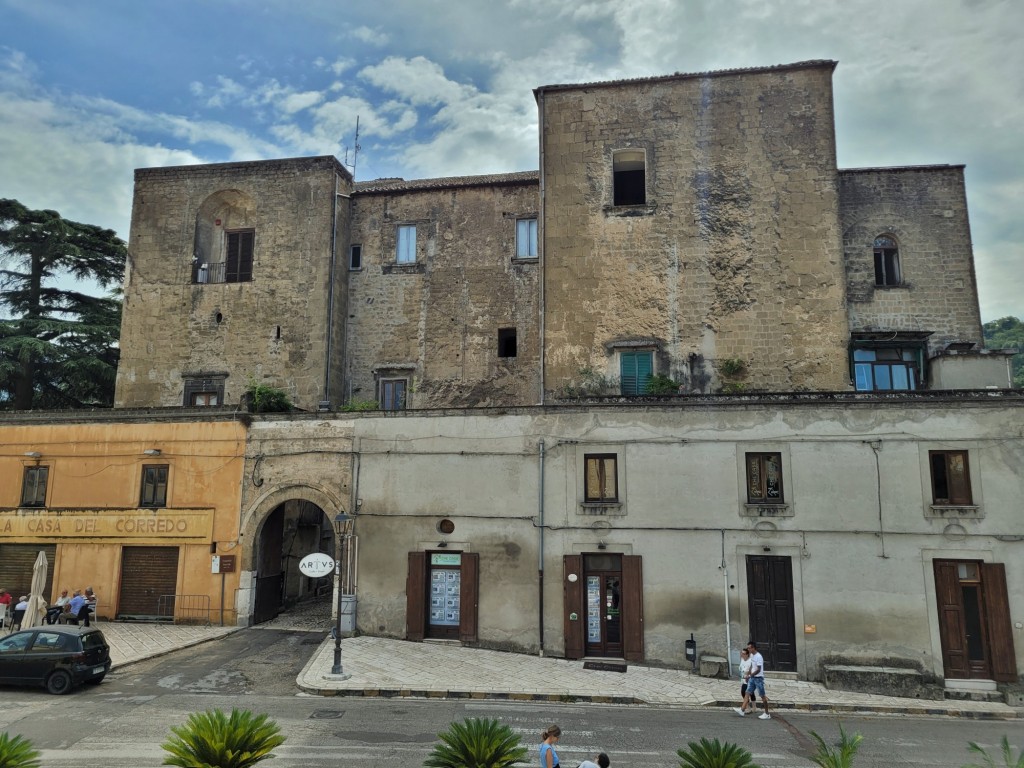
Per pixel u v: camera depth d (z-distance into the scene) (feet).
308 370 89.04
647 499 63.98
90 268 114.01
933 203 83.05
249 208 95.45
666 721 48.91
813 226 77.51
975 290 81.10
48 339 108.17
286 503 85.10
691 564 62.49
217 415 75.87
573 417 66.54
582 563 64.54
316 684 53.83
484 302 91.15
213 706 49.32
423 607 67.10
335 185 93.09
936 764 42.09
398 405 90.84
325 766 38.09
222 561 73.77
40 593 68.69
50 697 51.19
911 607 59.11
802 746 44.50
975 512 59.21
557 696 53.42
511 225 92.32
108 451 77.87
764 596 61.41
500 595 65.36
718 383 76.33
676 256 79.10
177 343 92.58
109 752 39.70
